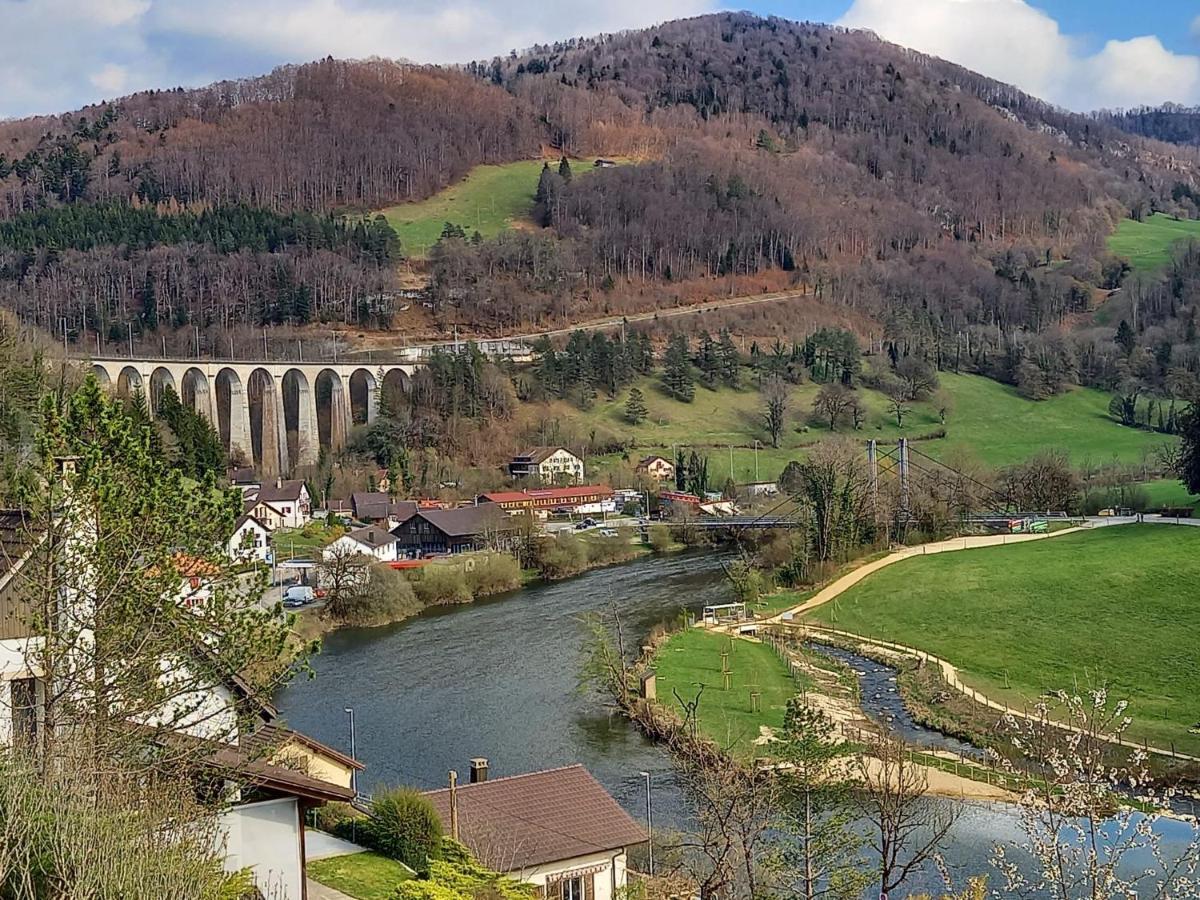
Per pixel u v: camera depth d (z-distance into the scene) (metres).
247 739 28.20
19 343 93.50
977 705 74.25
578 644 94.44
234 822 27.47
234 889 22.86
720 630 100.00
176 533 25.28
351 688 80.69
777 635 98.75
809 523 130.38
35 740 23.47
